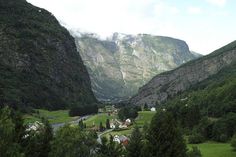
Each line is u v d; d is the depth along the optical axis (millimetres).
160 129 67938
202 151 147500
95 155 71062
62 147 65500
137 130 85062
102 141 84250
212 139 179875
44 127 82438
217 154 140500
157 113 70062
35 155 74312
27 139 75812
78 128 68688
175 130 68250
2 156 49750
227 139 174375
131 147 81500
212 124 186875
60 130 67875
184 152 68438
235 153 141500
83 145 67125
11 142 52531
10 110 67000
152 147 67812
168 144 67125
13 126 54594
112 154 83688
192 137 175000
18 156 51812
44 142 76438
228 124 179125
